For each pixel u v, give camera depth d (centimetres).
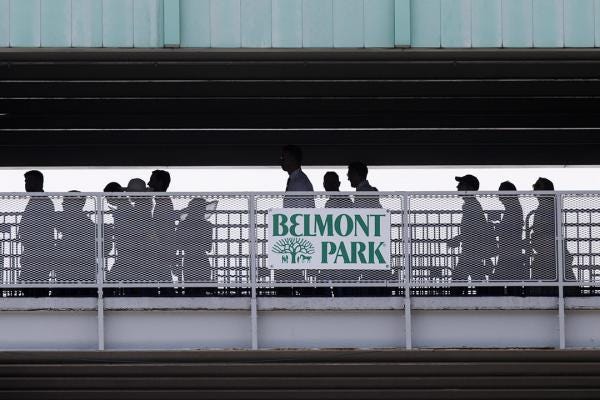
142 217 2639
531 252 2645
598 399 2795
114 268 2631
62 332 2642
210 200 2644
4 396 2756
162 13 2678
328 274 2634
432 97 3291
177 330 2648
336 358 2703
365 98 3291
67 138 3678
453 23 2694
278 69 2955
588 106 3403
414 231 2642
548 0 2695
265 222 2638
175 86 3144
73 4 2672
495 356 2709
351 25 2695
